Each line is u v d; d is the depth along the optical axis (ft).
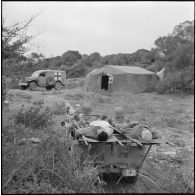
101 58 193.88
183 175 19.58
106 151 17.72
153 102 72.84
